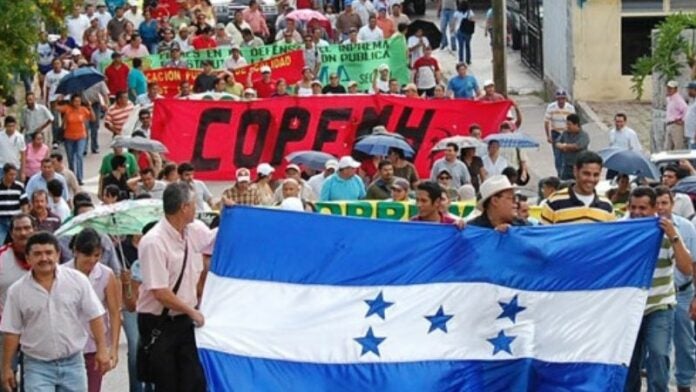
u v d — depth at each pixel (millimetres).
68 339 16875
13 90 36750
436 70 43000
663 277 17969
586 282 16875
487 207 17047
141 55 44500
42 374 16875
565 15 44219
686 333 18922
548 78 46781
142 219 20422
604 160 24469
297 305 16547
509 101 33094
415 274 16703
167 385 16828
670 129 35438
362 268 16578
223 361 16438
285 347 16500
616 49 43688
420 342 16734
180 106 32844
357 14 48406
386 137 29688
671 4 43500
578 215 18344
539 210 20250
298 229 16484
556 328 16922
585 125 41219
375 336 16625
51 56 43094
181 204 16516
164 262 16516
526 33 50625
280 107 33000
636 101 43656
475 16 58719
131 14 50688
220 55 42812
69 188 29109
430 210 18109
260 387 16438
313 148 33188
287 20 46375
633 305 16938
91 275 17688
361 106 33094
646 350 18688
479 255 16750
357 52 43000
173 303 16500
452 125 33156
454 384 16750
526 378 16922
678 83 37656
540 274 16844
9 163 29500
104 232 20344
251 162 33094
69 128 37000
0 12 33031
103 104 40219
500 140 30750
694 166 27781
